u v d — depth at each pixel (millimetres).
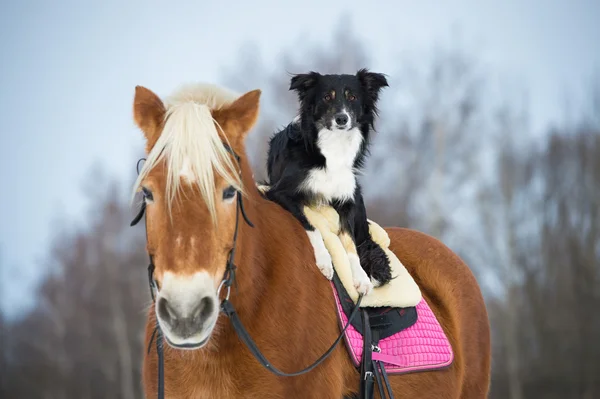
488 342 7109
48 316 37438
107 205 33938
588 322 31219
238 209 4867
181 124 4613
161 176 4566
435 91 26656
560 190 33438
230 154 4863
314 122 6672
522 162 31328
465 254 27953
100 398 36188
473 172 26562
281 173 6246
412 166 25344
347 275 5707
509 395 30719
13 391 37750
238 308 5012
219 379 5008
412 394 5914
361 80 7660
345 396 5570
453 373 6348
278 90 22703
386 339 5902
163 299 4336
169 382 5125
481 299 7230
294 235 5609
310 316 5336
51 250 37812
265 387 5004
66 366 36125
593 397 30109
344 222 6066
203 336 4363
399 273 6250
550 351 31094
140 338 34188
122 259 34500
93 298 35750
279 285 5242
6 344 39125
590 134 34312
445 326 6711
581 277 31969
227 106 5055
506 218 29734
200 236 4430
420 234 7348
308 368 5109
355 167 7109
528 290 31703
